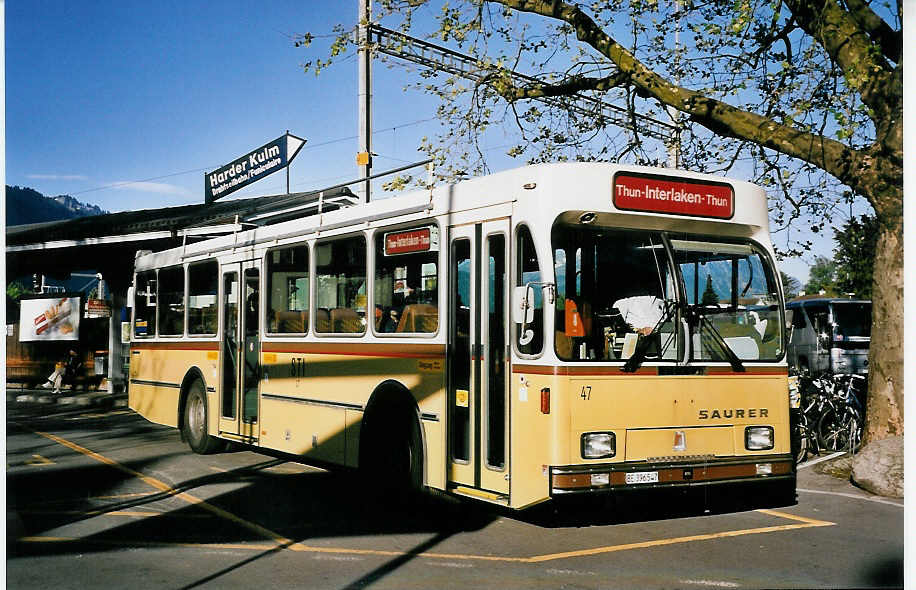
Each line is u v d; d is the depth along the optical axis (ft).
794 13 39.81
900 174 35.73
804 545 25.75
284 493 34.19
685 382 26.04
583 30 43.62
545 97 49.14
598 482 24.39
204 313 44.98
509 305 26.12
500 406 26.35
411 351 30.14
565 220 25.44
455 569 23.08
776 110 42.52
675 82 47.29
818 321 80.89
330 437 34.24
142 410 51.98
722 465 26.16
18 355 102.37
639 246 26.27
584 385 24.67
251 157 95.91
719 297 27.22
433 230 29.58
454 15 46.06
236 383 41.55
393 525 28.48
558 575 22.49
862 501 32.48
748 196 28.07
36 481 36.83
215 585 21.59
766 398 27.37
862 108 37.37
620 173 25.94
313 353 35.58
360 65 62.39
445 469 28.32
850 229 45.78
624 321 25.64
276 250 38.75
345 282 34.06
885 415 36.55
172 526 28.27
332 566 23.39
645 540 26.45
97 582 21.88
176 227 74.43
